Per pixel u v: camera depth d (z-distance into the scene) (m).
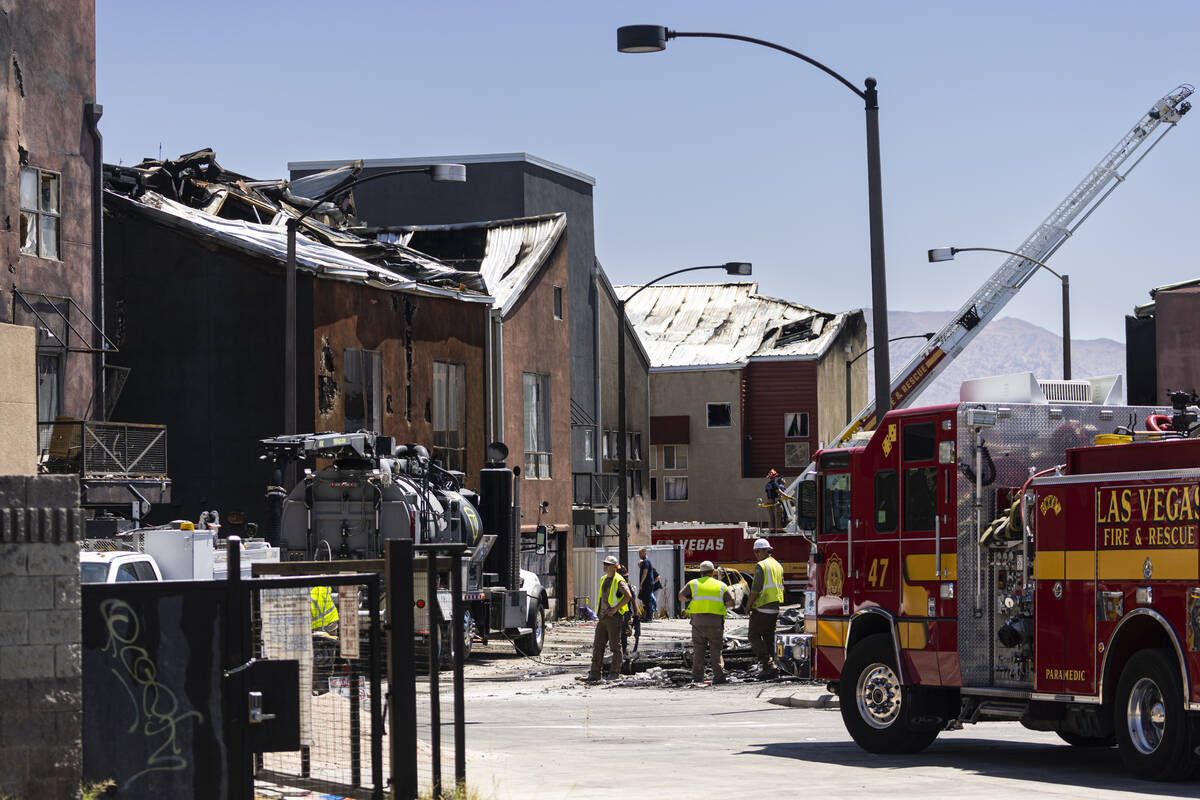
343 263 53.41
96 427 44.03
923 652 21.09
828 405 112.69
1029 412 21.16
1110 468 18.64
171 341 51.47
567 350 71.06
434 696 15.59
